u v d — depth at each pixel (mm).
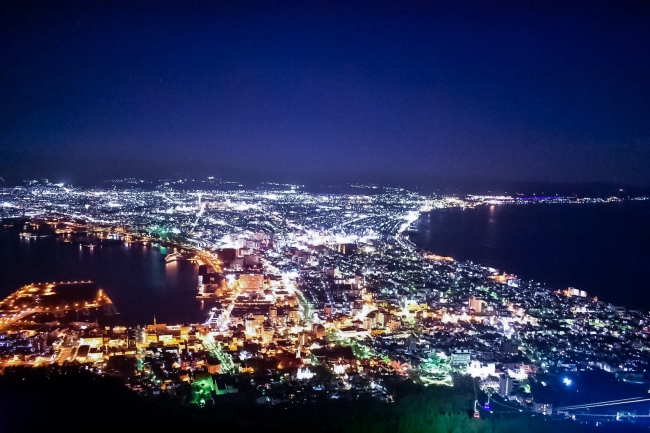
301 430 33594
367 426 33938
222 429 32844
